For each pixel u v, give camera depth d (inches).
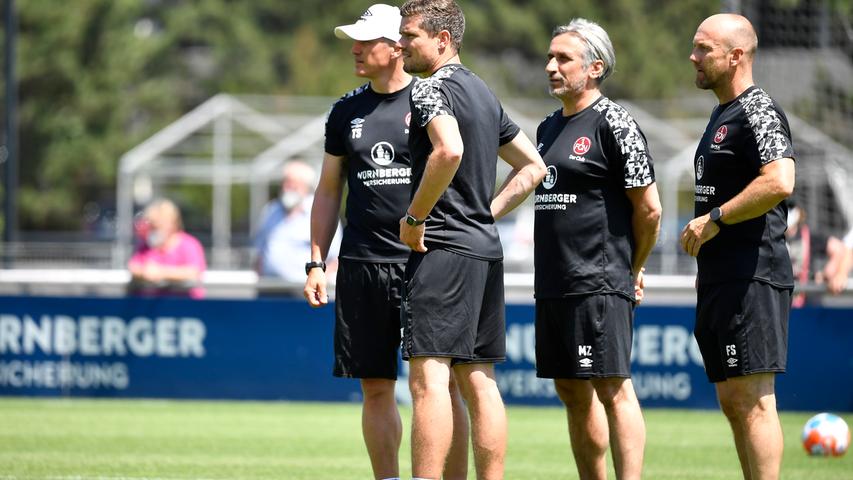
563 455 1226.0
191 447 1261.1
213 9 7391.7
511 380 1614.2
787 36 1940.2
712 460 1194.6
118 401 1648.6
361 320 888.9
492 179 804.0
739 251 844.0
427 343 772.6
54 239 4660.4
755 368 836.6
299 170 1807.3
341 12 7416.3
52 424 1421.0
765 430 840.9
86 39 6373.0
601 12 7317.9
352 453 1229.1
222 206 3848.4
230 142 3917.3
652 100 6796.3
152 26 7667.3
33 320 1668.3
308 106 3956.7
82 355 1663.4
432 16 800.3
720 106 872.3
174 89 7066.9
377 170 890.7
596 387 880.9
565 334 879.1
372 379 894.4
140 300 1657.2
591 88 892.6
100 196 6501.0
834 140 2132.1
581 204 877.8
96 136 6314.0
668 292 1708.9
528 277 1705.2
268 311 1648.6
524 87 7347.4
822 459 1192.8
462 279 777.6
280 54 7440.9
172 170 3804.1
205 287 1733.5
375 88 909.2
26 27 6245.1
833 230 2201.0
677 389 1582.2
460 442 882.8
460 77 792.3
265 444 1288.1
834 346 1542.8
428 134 768.9
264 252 1814.7
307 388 1641.2
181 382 1651.1
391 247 885.2
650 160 869.8
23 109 6190.9
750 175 847.1
